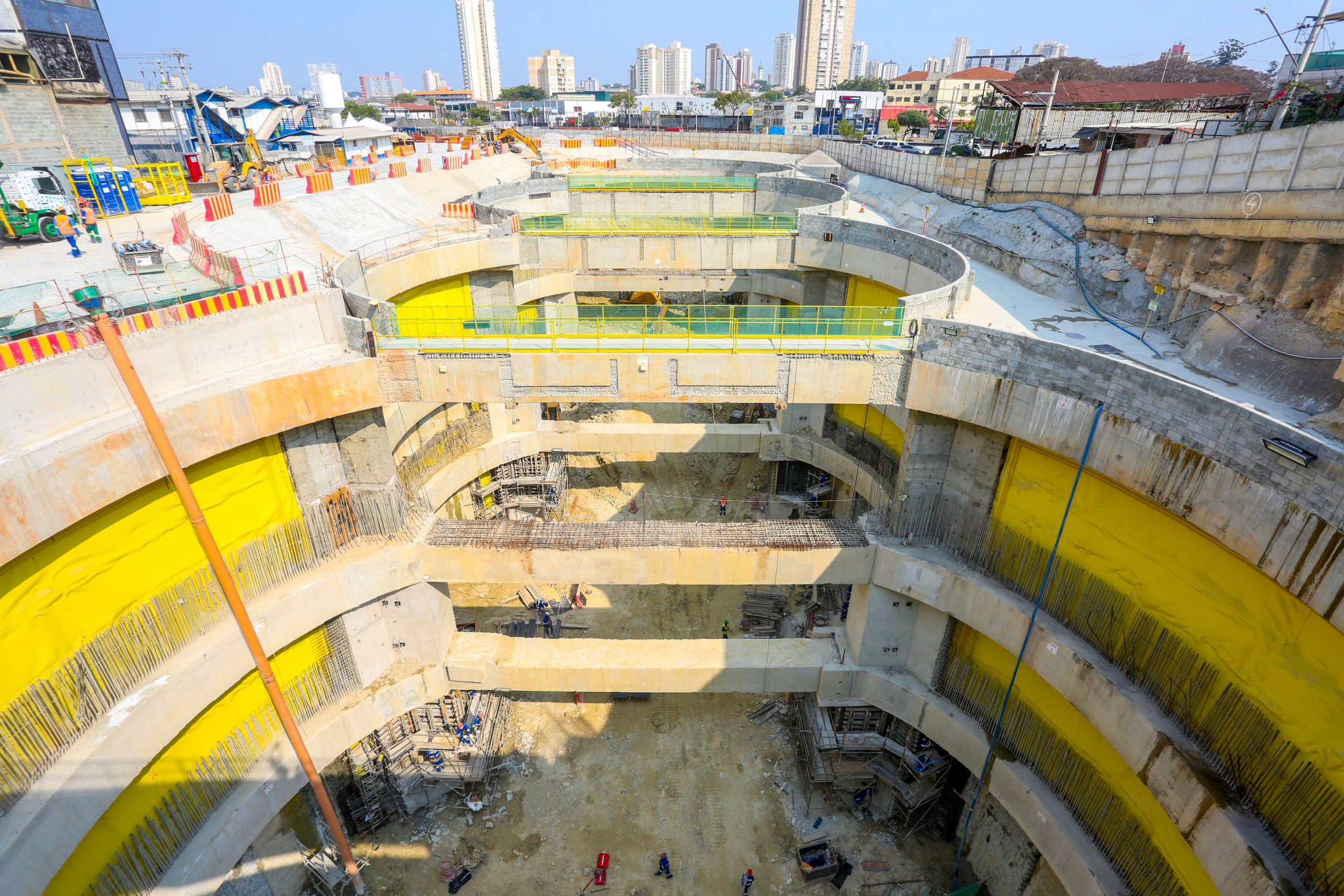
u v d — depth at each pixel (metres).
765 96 163.62
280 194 34.00
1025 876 20.05
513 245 34.12
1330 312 16.25
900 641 22.67
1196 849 14.04
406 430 25.34
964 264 23.92
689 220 37.59
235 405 16.97
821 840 23.02
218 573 16.78
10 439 13.79
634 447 35.28
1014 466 19.12
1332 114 23.50
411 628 22.39
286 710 18.70
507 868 22.23
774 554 21.08
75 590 15.05
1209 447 13.73
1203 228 20.70
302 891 21.83
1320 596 11.82
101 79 40.28
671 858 22.47
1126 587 16.58
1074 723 18.39
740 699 28.00
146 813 16.48
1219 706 14.27
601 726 26.78
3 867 12.34
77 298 17.08
